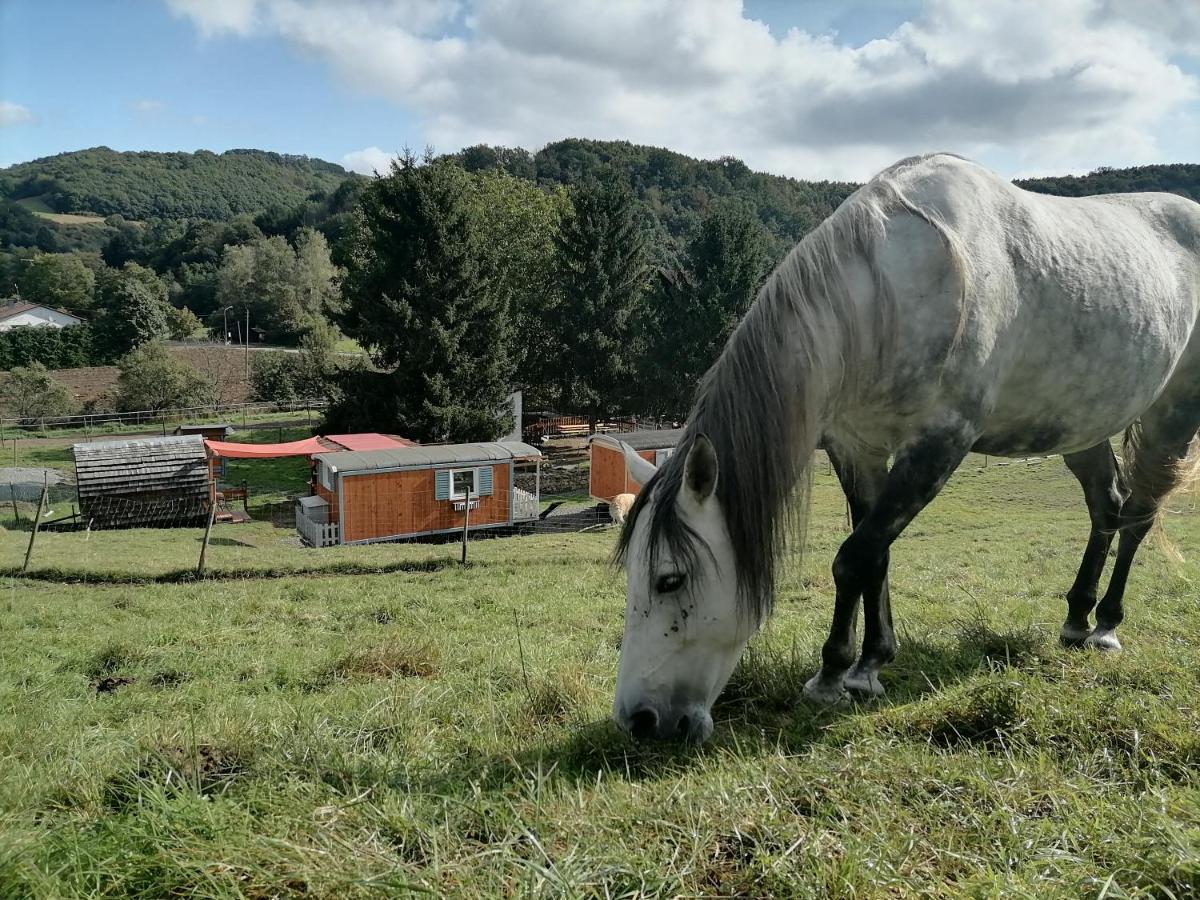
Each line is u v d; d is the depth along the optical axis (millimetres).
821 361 3406
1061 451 4426
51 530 21422
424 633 7453
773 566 3271
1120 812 2404
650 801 2604
